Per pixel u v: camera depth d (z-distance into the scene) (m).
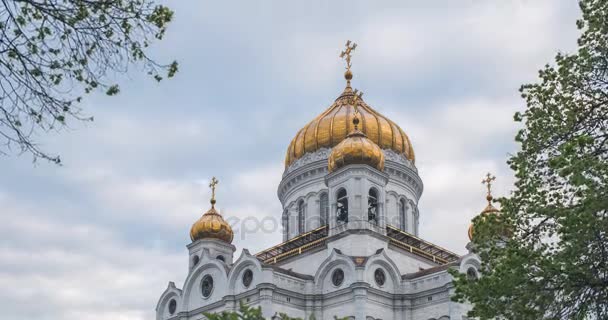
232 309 86.94
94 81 26.86
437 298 84.50
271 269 85.25
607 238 39.47
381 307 85.00
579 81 43.53
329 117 106.81
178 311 95.06
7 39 25.75
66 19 26.56
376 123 106.06
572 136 42.22
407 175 105.44
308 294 86.88
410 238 97.56
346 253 88.38
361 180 91.31
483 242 45.03
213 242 104.94
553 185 42.69
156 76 27.78
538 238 42.97
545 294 40.53
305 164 104.75
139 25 27.67
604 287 39.50
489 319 43.12
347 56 115.56
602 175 39.00
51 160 25.89
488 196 100.44
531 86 44.78
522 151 43.97
